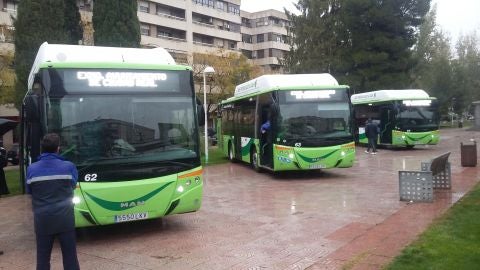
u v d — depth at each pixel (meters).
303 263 6.34
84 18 34.09
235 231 8.34
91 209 7.43
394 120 26.41
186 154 8.17
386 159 21.41
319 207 10.31
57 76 7.62
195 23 68.56
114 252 7.30
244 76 51.31
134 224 9.22
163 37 62.41
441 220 8.15
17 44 20.77
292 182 14.67
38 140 7.44
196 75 49.28
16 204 12.46
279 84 15.63
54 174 5.48
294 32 45.06
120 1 21.78
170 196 7.92
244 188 13.71
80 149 7.51
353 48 41.66
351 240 7.37
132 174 7.71
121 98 7.90
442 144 30.89
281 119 14.95
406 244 6.87
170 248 7.39
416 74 52.44
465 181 13.00
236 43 77.69
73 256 5.57
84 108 7.67
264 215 9.65
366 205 10.30
